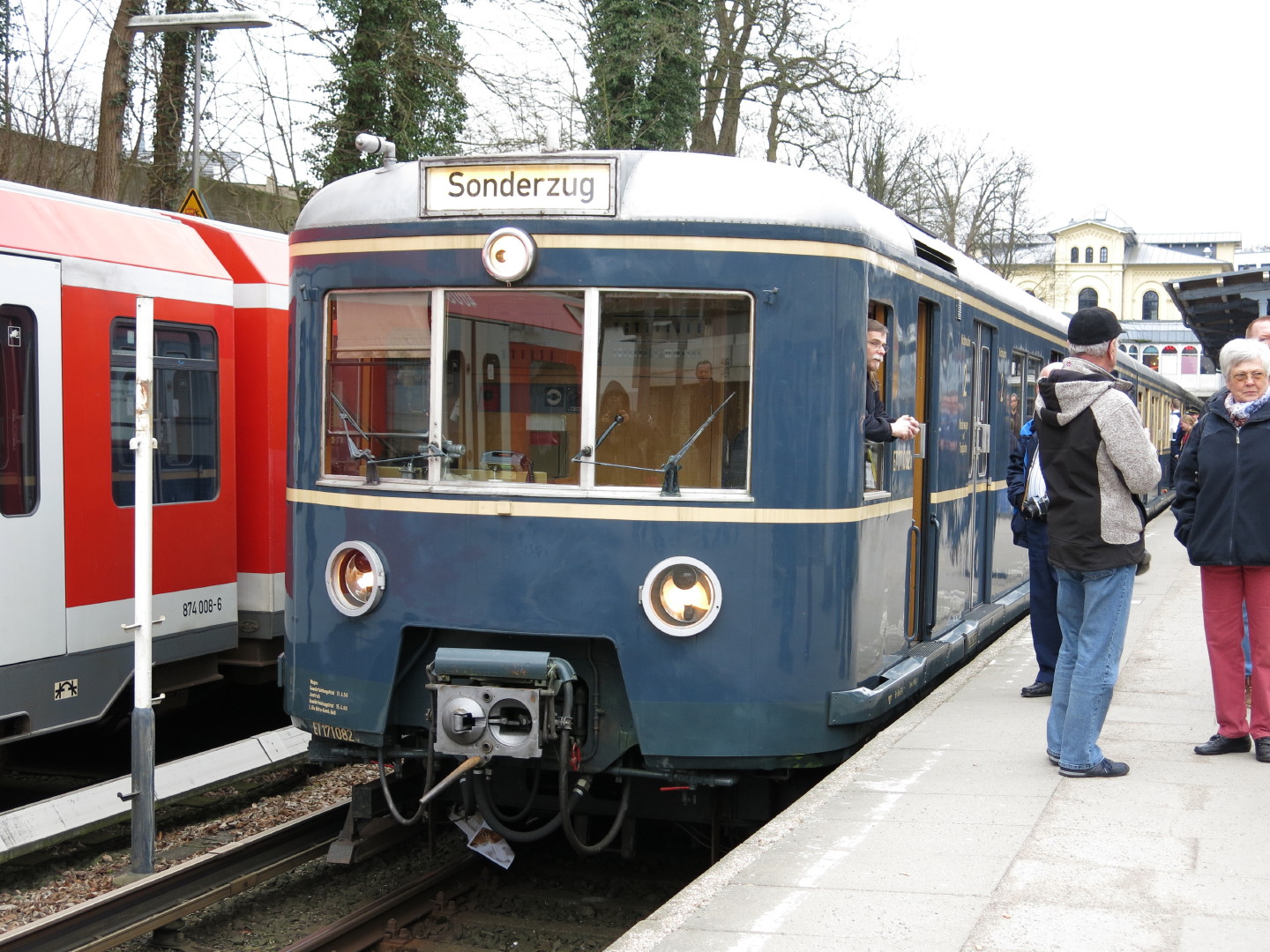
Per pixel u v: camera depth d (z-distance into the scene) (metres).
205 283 8.11
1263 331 6.00
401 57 19.16
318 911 5.92
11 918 5.70
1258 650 5.36
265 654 8.59
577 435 5.26
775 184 5.29
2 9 18.23
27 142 18.91
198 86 16.44
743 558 5.18
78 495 7.09
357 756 5.68
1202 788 5.03
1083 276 76.38
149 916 5.43
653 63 20.89
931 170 37.53
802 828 4.65
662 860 6.42
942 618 7.51
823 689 5.30
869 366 5.72
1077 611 5.30
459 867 6.21
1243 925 3.66
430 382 5.42
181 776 6.85
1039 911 3.81
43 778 8.26
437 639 5.53
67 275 7.04
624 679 5.20
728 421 5.24
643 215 5.18
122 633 7.39
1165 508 26.34
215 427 8.22
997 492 9.16
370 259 5.50
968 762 5.51
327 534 5.60
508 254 5.21
